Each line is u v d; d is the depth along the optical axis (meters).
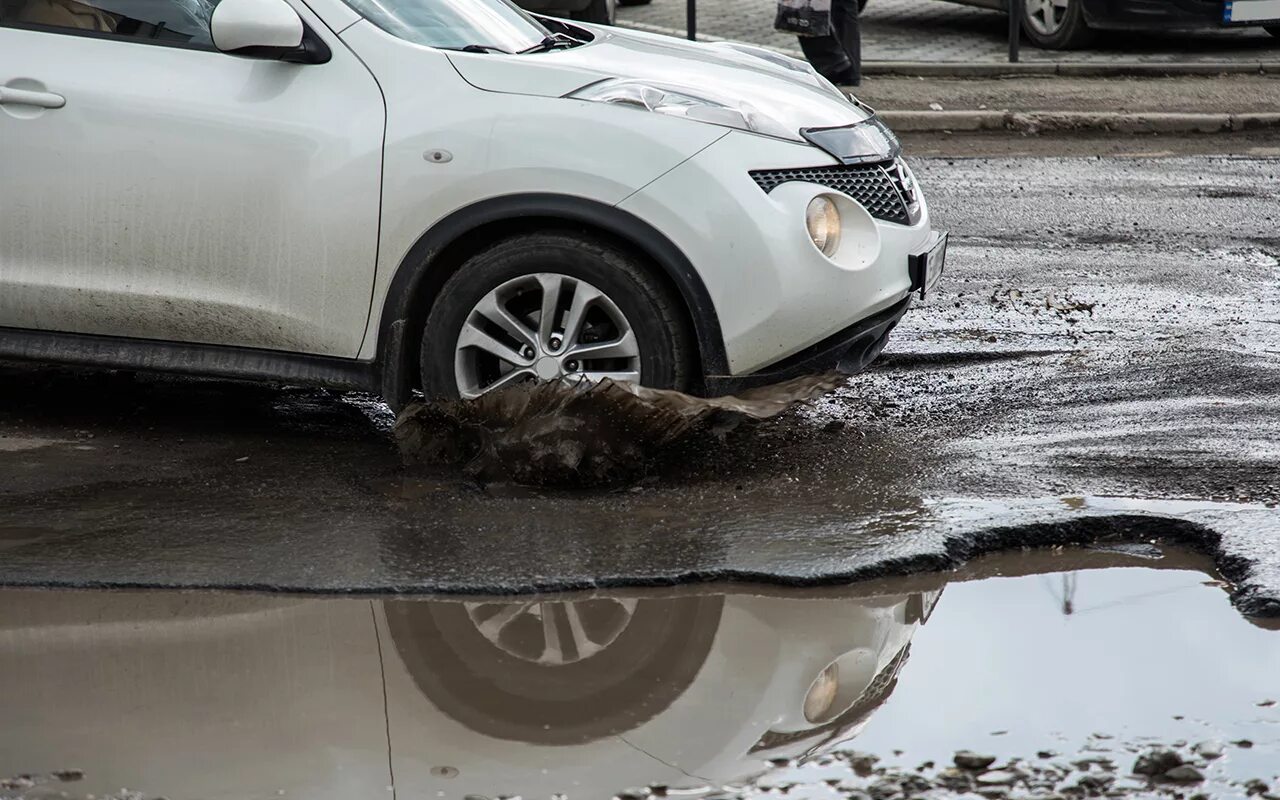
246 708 6.21
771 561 7.60
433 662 6.68
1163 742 5.89
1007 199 18.53
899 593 7.45
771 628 7.06
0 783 5.57
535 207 8.72
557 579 7.41
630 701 6.30
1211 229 16.70
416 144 8.80
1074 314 12.96
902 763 5.75
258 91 9.02
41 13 9.33
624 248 8.80
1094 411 10.16
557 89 8.87
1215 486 8.58
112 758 5.77
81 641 6.84
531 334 8.98
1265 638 6.87
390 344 9.09
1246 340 11.92
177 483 8.88
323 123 8.93
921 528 7.98
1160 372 11.02
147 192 9.10
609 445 8.77
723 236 8.63
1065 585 7.55
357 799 5.47
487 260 8.90
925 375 11.20
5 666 6.57
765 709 6.22
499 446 8.83
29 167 9.20
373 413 10.53
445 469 9.12
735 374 8.84
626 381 8.91
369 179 8.85
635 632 6.99
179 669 6.57
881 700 6.27
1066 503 8.33
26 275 9.39
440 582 7.38
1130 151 22.28
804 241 8.72
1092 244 15.95
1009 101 24.83
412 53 9.05
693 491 8.69
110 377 11.27
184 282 9.23
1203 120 23.88
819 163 9.01
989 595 7.43
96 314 9.40
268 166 8.96
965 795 5.50
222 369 9.40
